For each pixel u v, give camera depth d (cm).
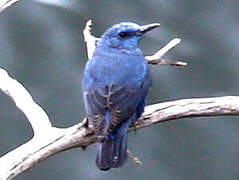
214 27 1789
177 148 1659
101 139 967
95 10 1803
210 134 1667
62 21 1783
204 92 1727
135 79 1032
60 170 1631
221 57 1756
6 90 1044
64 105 1691
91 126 981
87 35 1116
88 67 1048
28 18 1786
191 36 1781
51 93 1708
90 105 1008
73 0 1805
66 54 1755
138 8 1812
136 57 1055
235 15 1800
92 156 1639
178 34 1784
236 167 1652
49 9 1791
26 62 1748
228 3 1814
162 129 1664
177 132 1664
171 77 1719
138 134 1659
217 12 1802
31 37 1773
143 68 1045
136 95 1019
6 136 1650
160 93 1708
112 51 1062
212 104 1016
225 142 1667
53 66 1742
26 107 1019
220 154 1667
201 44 1772
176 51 1755
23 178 1622
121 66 1041
